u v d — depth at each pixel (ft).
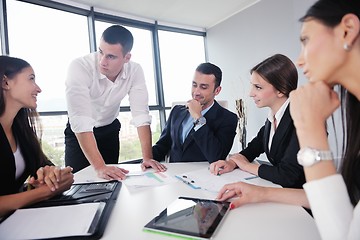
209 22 14.40
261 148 4.60
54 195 2.81
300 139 1.75
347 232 1.46
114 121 6.70
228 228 1.94
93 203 2.51
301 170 3.04
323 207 1.54
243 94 13.20
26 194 2.59
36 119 3.94
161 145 5.87
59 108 9.73
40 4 9.66
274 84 3.94
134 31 13.01
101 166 4.04
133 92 5.88
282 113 3.92
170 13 12.77
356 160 1.81
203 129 4.80
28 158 3.74
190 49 15.02
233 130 5.33
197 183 3.18
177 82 14.34
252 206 2.35
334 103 1.78
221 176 3.47
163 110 13.73
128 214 2.32
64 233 1.89
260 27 12.07
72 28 10.69
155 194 2.85
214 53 14.88
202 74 5.39
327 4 1.60
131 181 3.39
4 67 3.37
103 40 4.86
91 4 11.02
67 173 3.04
